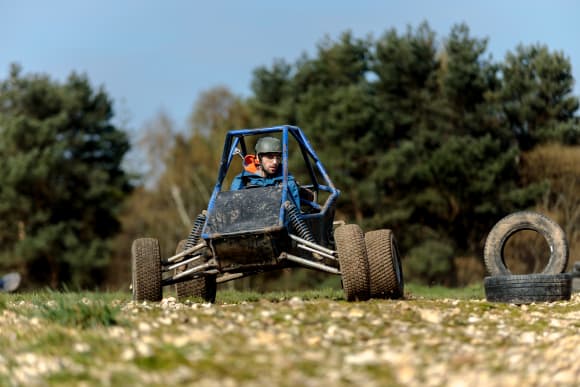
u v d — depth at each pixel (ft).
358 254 74.43
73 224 370.53
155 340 52.21
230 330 55.67
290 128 84.58
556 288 81.15
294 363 46.19
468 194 304.71
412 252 306.35
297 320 60.13
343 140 315.78
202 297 87.51
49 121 379.14
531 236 299.58
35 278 368.89
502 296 81.87
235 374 43.68
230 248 75.41
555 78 321.93
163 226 379.76
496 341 56.13
